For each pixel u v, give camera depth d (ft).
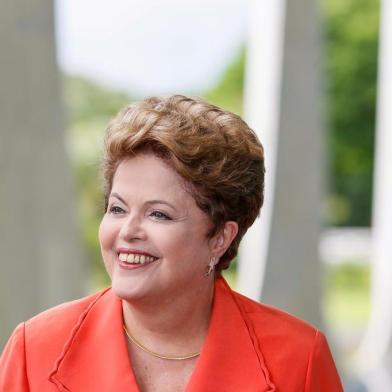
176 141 19.13
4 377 20.98
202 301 21.39
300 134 73.46
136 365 21.12
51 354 20.98
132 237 19.47
